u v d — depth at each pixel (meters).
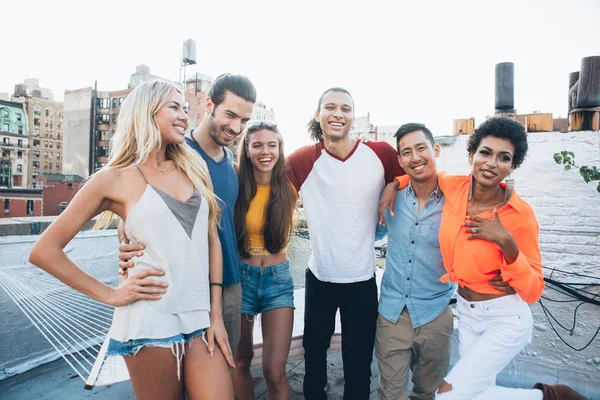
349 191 2.26
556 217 3.12
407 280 2.15
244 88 1.99
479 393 1.80
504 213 1.78
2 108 68.12
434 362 2.18
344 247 2.26
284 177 2.34
